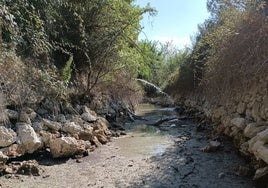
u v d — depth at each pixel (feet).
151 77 87.15
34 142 18.97
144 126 34.35
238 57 20.56
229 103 25.30
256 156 15.78
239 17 21.16
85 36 30.04
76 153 20.30
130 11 32.78
